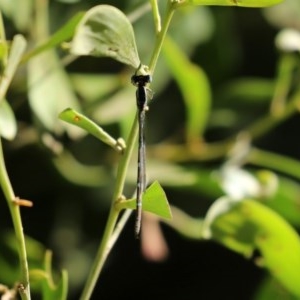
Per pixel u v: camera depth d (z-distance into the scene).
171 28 0.51
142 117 0.32
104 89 0.47
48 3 0.48
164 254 0.47
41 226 0.53
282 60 0.48
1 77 0.33
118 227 0.35
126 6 0.47
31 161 0.51
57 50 0.47
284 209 0.46
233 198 0.42
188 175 0.47
